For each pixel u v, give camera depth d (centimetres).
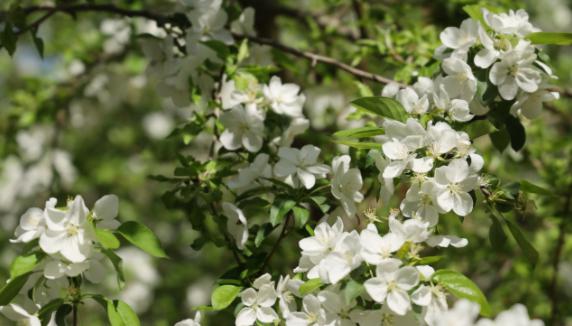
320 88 244
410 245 161
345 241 161
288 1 263
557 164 220
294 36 268
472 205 166
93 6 199
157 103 327
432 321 158
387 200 169
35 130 290
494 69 170
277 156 185
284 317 166
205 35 193
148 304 322
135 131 328
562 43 172
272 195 191
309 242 165
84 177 312
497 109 173
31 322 165
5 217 298
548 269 230
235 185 185
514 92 170
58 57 268
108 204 166
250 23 199
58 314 166
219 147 193
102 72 251
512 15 174
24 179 291
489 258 229
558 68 280
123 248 325
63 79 252
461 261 230
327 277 160
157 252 167
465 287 159
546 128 249
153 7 231
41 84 244
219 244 181
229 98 192
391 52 206
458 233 224
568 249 228
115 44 245
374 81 199
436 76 182
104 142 326
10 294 165
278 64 211
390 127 168
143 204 332
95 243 166
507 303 231
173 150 241
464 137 167
